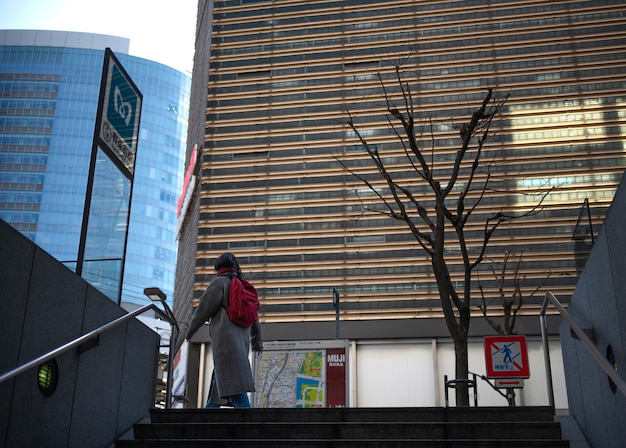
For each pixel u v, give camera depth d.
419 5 46.47
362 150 43.91
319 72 46.28
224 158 45.56
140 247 154.75
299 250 42.47
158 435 8.23
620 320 6.71
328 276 41.66
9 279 6.16
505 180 41.66
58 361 7.15
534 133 42.50
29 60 143.75
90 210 11.22
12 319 6.23
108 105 12.19
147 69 164.00
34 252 6.61
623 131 42.22
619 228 6.57
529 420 8.33
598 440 7.86
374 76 45.44
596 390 7.82
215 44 48.34
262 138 45.53
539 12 45.00
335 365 29.31
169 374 10.40
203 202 44.72
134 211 156.25
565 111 42.78
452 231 41.09
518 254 40.12
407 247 41.41
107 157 11.99
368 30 46.59
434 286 40.47
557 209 40.81
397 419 8.34
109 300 8.51
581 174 41.47
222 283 9.27
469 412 8.35
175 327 10.72
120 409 8.73
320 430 7.98
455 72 44.44
